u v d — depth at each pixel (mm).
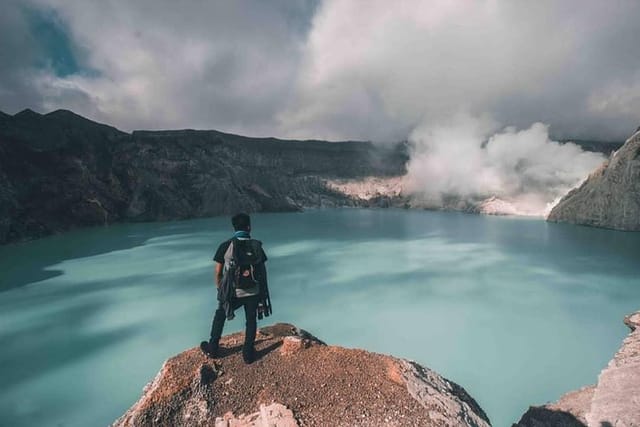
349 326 13227
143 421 4637
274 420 4477
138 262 20859
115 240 26578
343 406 4688
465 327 13000
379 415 4562
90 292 16047
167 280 17781
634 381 6184
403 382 5094
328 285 17625
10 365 10305
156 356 10891
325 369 5328
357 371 5301
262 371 5297
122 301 15117
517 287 16797
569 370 10352
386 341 12102
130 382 9570
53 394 9031
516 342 11922
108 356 10875
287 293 16562
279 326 7648
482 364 10695
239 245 5203
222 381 5105
